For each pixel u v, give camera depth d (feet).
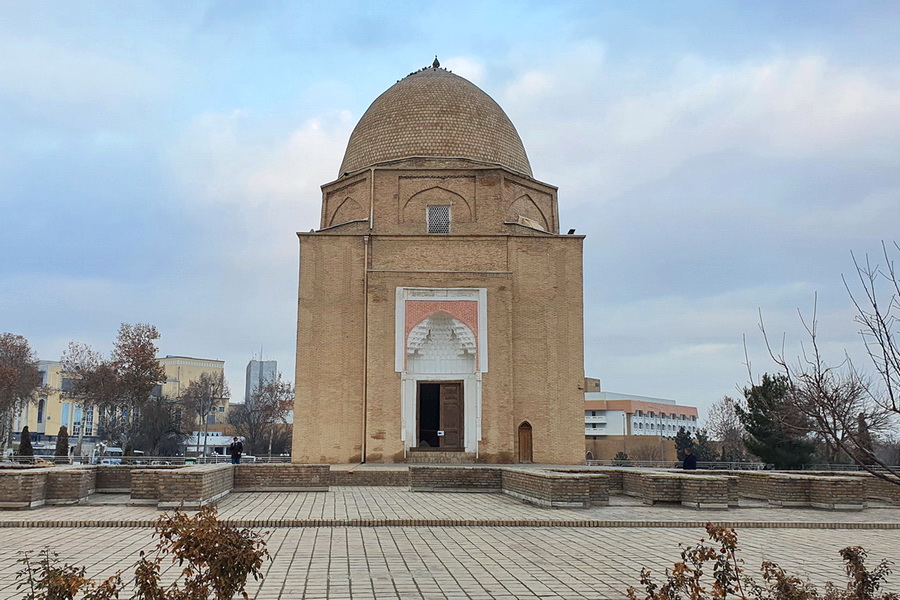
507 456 84.33
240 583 17.57
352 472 62.69
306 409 85.35
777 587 19.72
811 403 18.06
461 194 94.53
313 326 87.10
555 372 88.12
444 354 88.38
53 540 32.27
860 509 47.29
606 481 47.39
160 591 16.99
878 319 17.67
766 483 51.21
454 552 30.60
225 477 50.65
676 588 18.85
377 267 88.69
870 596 19.99
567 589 24.48
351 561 28.45
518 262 89.92
